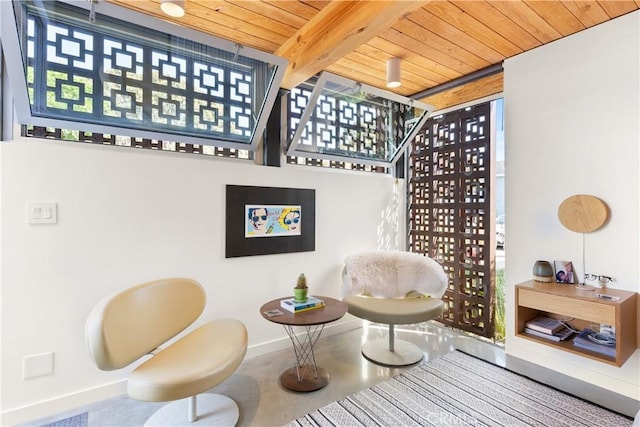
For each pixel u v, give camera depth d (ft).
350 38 6.00
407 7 5.25
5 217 5.62
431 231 11.29
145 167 6.94
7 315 5.65
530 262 8.09
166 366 5.03
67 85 6.04
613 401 6.37
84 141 6.66
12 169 5.68
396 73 8.30
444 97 10.49
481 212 9.82
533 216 8.04
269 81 7.89
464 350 8.78
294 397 6.51
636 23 6.51
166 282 6.23
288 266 9.12
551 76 7.70
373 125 10.65
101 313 4.77
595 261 7.07
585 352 6.44
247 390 6.77
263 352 8.55
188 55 6.98
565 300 6.53
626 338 6.07
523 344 8.18
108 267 6.54
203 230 7.67
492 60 8.55
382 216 11.44
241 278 8.26
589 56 7.13
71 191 6.17
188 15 6.50
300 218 9.32
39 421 5.75
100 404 6.27
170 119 7.23
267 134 8.83
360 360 8.19
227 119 7.96
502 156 9.64
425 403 6.31
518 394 6.61
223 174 7.97
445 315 10.76
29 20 5.43
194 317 6.51
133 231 6.81
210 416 5.83
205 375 4.83
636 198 6.54
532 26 6.99
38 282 5.89
